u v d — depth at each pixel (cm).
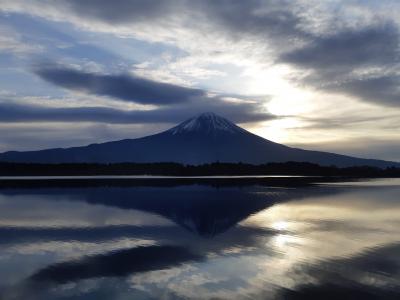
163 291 1678
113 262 2130
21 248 2458
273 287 1709
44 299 1591
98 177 12238
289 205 4719
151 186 7894
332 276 1856
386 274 1877
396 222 3484
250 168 18012
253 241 2666
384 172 19425
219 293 1642
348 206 4669
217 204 4809
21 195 5922
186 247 2488
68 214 3966
